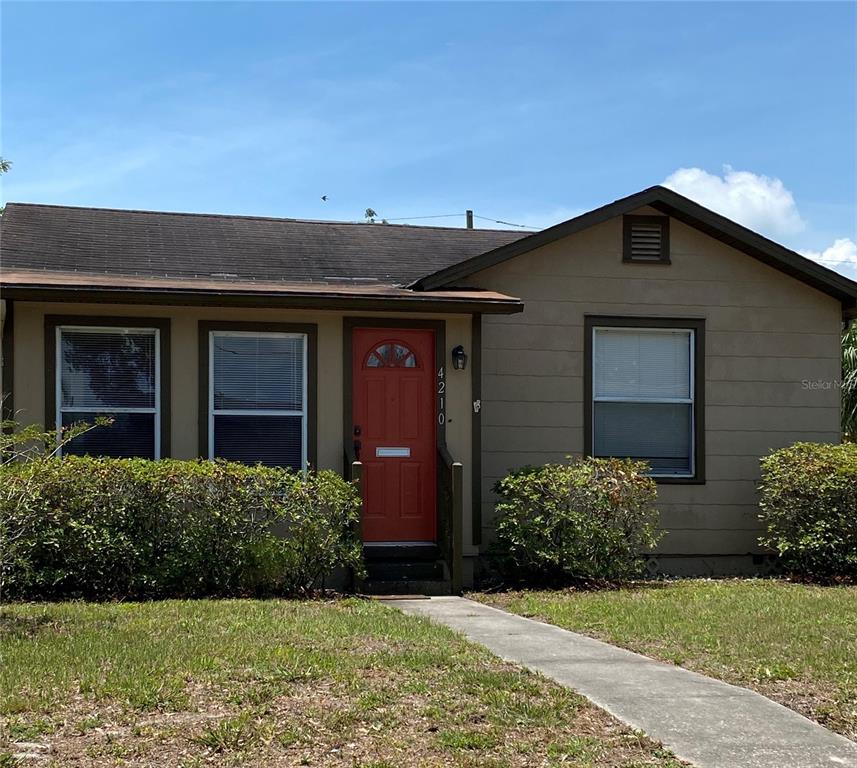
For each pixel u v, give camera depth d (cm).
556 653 706
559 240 1220
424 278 1134
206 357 1058
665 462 1243
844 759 500
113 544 898
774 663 676
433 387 1115
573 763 482
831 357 1280
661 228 1248
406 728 521
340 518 973
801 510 1135
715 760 495
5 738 488
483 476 1188
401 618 820
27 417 1011
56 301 983
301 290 1033
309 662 627
